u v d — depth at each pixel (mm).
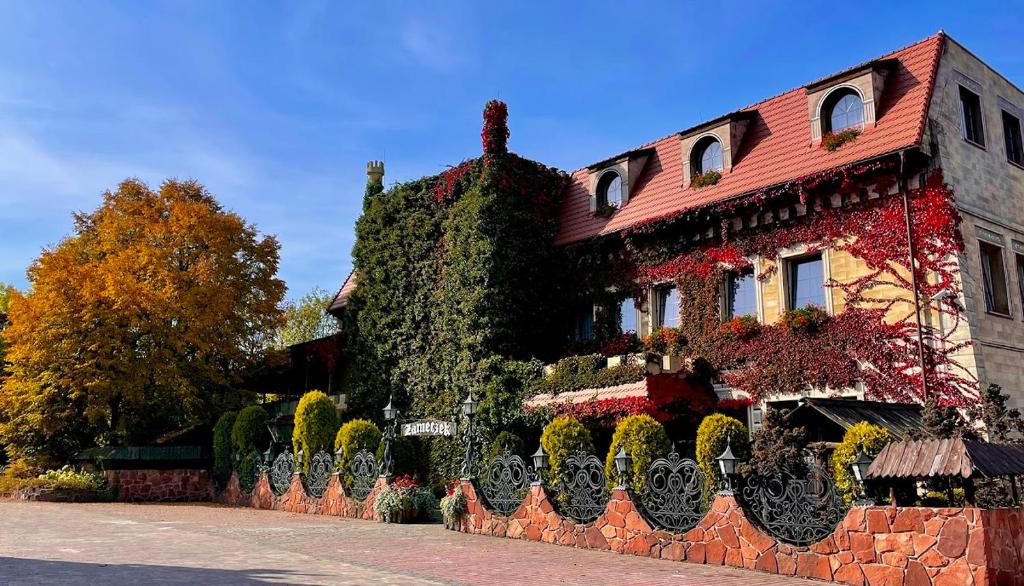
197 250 31859
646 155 26328
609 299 25234
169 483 27734
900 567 10031
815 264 20656
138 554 12375
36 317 29094
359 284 30234
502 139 26500
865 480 11289
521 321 25562
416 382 26859
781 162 21484
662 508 13406
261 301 32969
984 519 9414
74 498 26359
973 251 18891
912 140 18297
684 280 23078
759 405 20688
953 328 17844
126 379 28984
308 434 23359
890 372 18484
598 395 21656
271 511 23047
